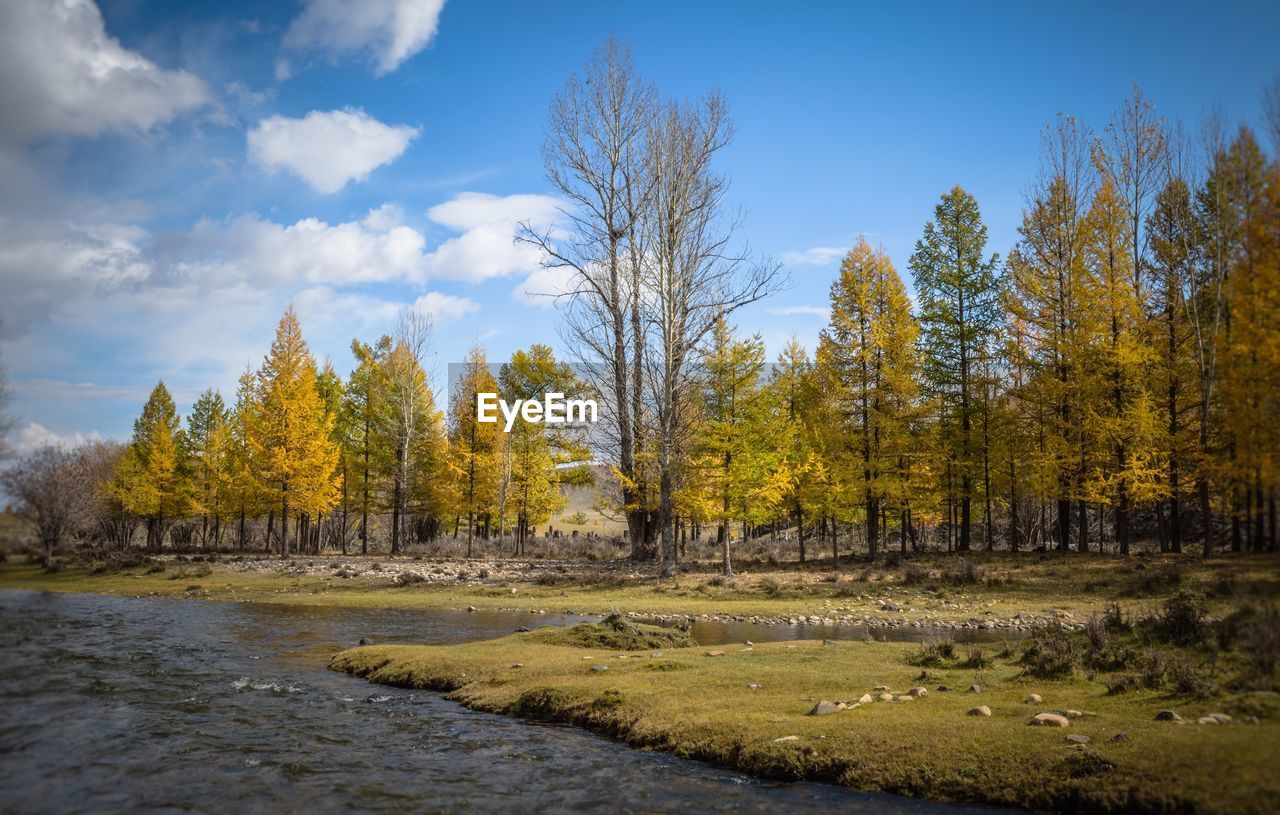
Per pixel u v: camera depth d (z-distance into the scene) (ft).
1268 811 14.90
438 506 147.43
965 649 37.29
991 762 19.75
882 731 22.52
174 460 140.87
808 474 100.42
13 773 20.99
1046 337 88.28
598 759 23.62
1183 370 47.24
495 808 19.30
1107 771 18.02
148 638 46.57
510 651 40.34
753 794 20.16
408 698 32.89
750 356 88.84
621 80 111.24
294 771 22.22
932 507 101.45
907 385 95.25
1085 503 86.48
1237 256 23.72
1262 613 22.47
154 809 18.79
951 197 107.86
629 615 63.26
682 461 92.12
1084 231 80.38
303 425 124.26
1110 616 36.11
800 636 49.98
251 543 176.86
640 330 104.88
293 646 46.83
